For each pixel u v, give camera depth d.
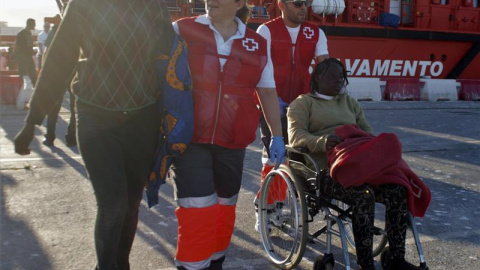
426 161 7.63
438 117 13.11
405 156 7.96
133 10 2.50
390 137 3.13
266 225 3.87
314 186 3.51
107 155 2.50
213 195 2.79
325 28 16.94
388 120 12.28
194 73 2.76
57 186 5.61
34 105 2.51
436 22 19.28
